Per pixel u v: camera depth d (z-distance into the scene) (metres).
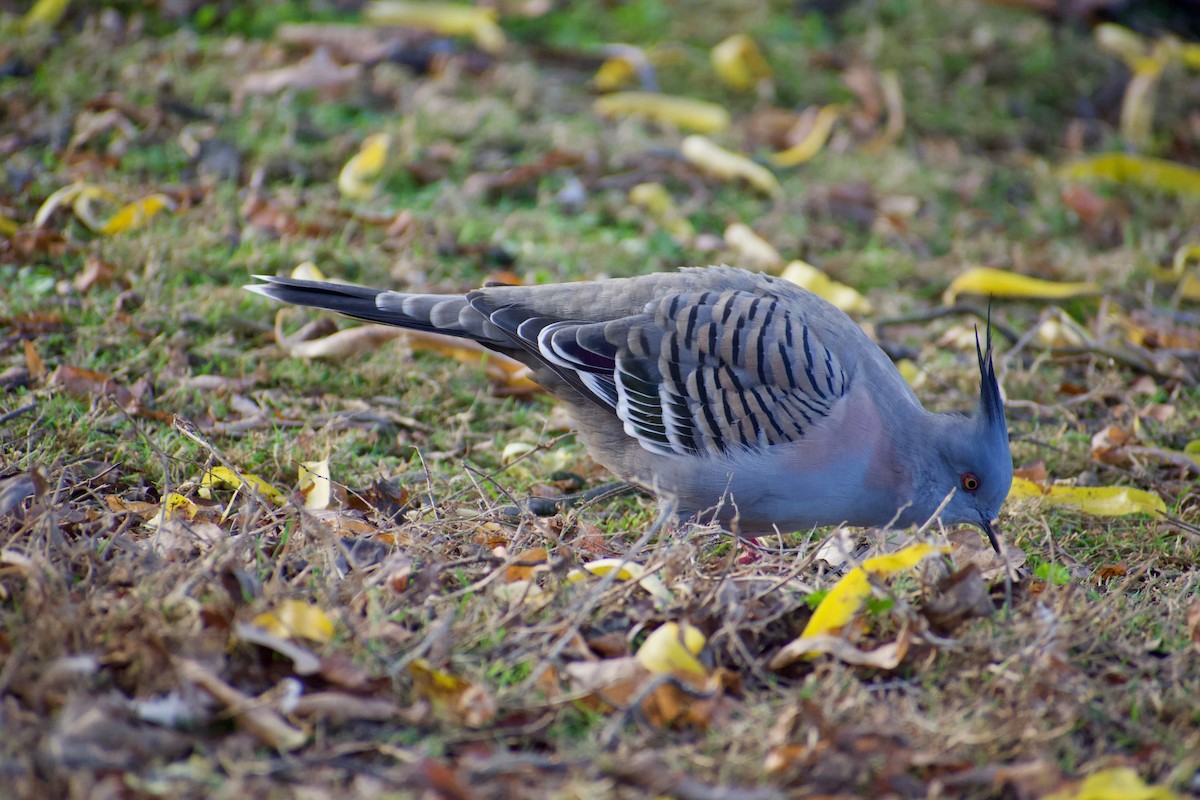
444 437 10.79
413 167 15.35
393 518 9.07
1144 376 12.84
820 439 9.07
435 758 6.20
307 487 9.46
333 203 14.27
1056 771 6.32
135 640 6.54
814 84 18.78
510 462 10.52
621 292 9.43
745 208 15.53
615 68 18.30
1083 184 17.06
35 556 7.14
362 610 7.35
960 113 18.66
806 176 16.56
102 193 13.31
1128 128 18.73
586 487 10.54
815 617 7.37
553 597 7.51
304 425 10.60
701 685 6.86
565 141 16.28
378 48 17.81
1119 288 14.54
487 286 9.82
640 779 6.09
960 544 8.84
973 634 7.36
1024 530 9.80
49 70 16.03
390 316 9.69
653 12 20.02
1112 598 8.13
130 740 6.01
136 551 7.73
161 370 10.96
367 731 6.47
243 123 15.59
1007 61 19.80
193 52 17.14
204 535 8.15
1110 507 10.12
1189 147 18.69
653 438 9.20
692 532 8.56
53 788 5.73
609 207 15.26
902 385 9.55
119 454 9.57
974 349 13.20
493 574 7.66
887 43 19.75
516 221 14.52
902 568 7.76
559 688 6.88
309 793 5.87
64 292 11.82
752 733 6.54
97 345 11.09
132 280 12.02
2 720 6.09
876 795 6.25
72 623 6.61
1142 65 19.59
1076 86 19.55
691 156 16.33
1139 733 6.92
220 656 6.57
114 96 15.52
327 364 11.59
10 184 13.53
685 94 18.28
